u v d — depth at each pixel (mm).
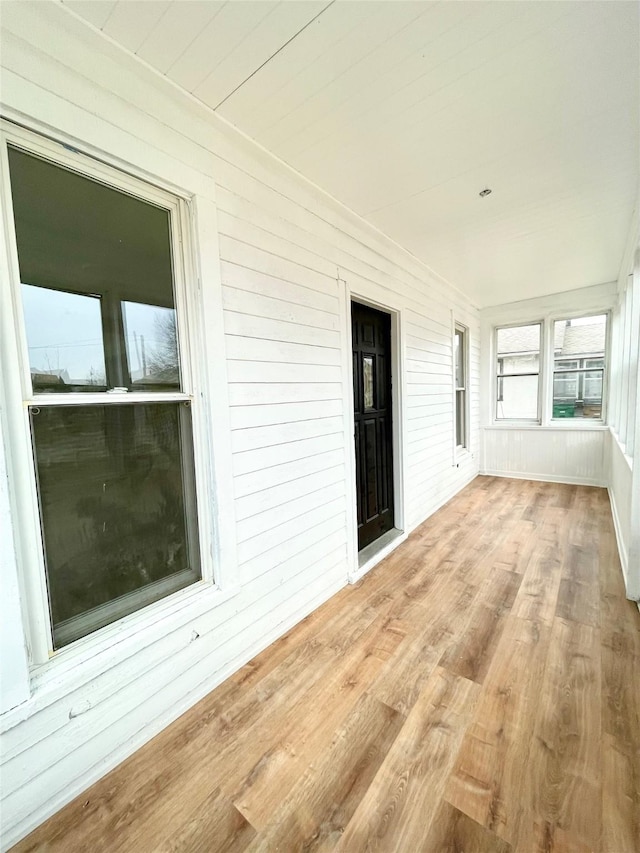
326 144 1841
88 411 1346
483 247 3246
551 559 2914
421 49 1330
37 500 1210
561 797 1183
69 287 1293
